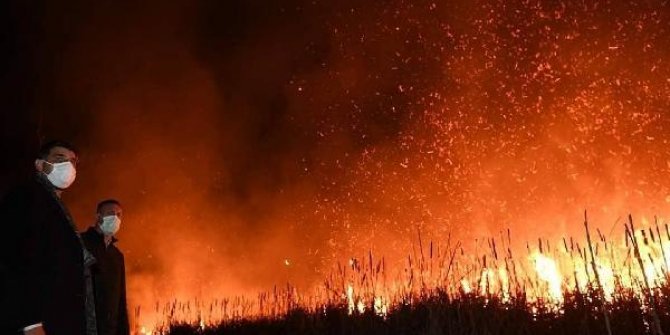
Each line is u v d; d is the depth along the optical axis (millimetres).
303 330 5859
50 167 3365
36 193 3084
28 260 2910
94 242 4445
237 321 7387
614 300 4395
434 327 4375
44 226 3018
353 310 5727
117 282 4574
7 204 3039
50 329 2900
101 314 4035
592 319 4227
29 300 2865
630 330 3926
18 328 2816
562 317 4410
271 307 7645
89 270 3389
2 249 2896
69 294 3039
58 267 3010
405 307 5293
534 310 4734
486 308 4660
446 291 5188
